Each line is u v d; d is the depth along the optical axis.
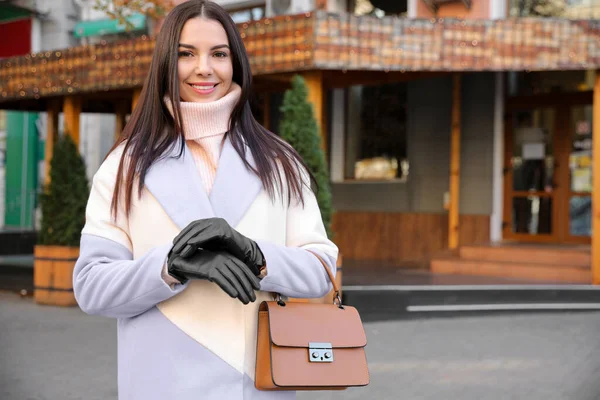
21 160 18.77
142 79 10.18
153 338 1.82
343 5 13.28
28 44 18.05
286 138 7.96
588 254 10.70
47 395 5.38
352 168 14.27
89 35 16.86
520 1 12.37
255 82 11.02
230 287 1.60
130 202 1.85
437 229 13.05
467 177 12.73
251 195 1.89
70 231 9.66
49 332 7.86
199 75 1.92
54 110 13.66
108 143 17.56
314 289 1.90
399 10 12.91
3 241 16.36
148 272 1.69
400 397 5.42
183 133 1.91
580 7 12.19
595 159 9.71
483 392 5.56
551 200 12.56
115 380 5.86
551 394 5.52
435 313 9.16
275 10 13.55
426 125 13.24
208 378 1.81
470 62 9.19
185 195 1.85
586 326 8.49
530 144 12.75
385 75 10.95
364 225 13.90
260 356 1.85
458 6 12.29
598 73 9.58
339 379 1.83
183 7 1.93
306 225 2.04
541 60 9.25
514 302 9.47
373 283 9.64
